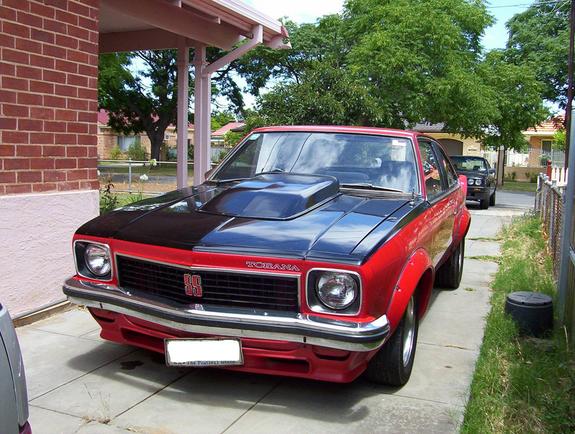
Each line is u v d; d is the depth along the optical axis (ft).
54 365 13.89
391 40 54.29
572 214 17.16
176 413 11.73
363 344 10.52
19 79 16.11
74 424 11.20
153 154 124.88
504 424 11.59
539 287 21.70
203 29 28.58
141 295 12.25
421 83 55.72
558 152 124.88
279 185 14.19
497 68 66.90
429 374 14.01
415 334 13.87
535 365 14.03
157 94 117.60
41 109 16.81
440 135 114.83
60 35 17.20
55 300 17.65
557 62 94.73
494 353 15.05
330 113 44.78
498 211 57.98
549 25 99.30
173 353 11.66
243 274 11.21
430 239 14.98
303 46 93.09
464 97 55.83
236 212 13.04
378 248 11.21
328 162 16.34
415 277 12.46
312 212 12.97
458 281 22.85
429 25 55.36
